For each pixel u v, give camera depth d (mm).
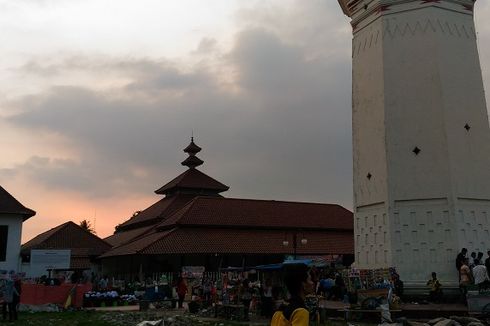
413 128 23188
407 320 16875
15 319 22062
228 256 47594
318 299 18297
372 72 24969
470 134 23156
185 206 53312
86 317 23531
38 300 28062
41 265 33312
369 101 24922
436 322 15773
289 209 56938
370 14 25578
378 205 23609
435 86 23141
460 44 24016
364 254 23953
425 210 22297
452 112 22969
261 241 49344
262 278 30375
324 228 54688
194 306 25875
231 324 19641
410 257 22094
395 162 23188
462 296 19750
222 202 54188
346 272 24156
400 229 22500
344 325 17312
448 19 24062
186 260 46281
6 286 22125
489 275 19438
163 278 39312
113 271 53438
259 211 54438
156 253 43625
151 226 55781
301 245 50344
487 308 16562
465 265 19844
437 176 22406
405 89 23656
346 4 27188
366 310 18219
